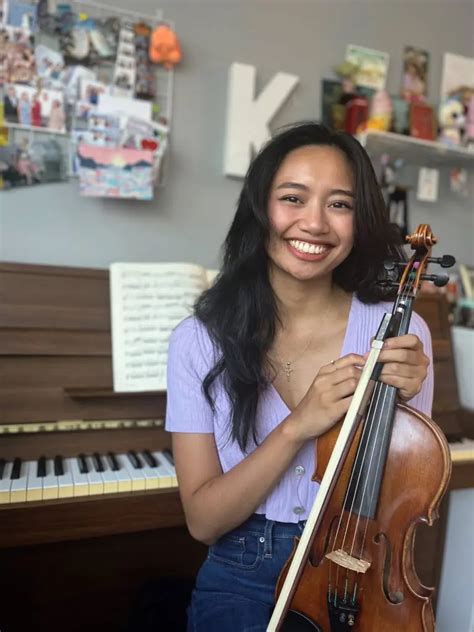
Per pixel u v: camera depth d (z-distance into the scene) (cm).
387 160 232
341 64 225
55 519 126
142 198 192
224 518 90
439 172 250
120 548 164
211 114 208
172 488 137
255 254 101
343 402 80
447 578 196
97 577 162
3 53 176
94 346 153
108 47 189
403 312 85
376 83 231
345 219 94
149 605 143
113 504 130
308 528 77
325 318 105
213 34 204
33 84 180
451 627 191
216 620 95
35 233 187
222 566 100
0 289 147
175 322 159
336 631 85
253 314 100
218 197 213
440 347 190
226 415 99
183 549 171
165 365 156
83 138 185
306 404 84
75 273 157
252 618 94
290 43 217
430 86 243
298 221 92
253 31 210
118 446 153
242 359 97
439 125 238
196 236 211
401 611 82
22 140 181
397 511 83
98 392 148
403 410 84
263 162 97
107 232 196
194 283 166
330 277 104
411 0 234
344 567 84
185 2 199
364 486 84
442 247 255
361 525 85
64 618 160
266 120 212
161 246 205
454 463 163
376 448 83
